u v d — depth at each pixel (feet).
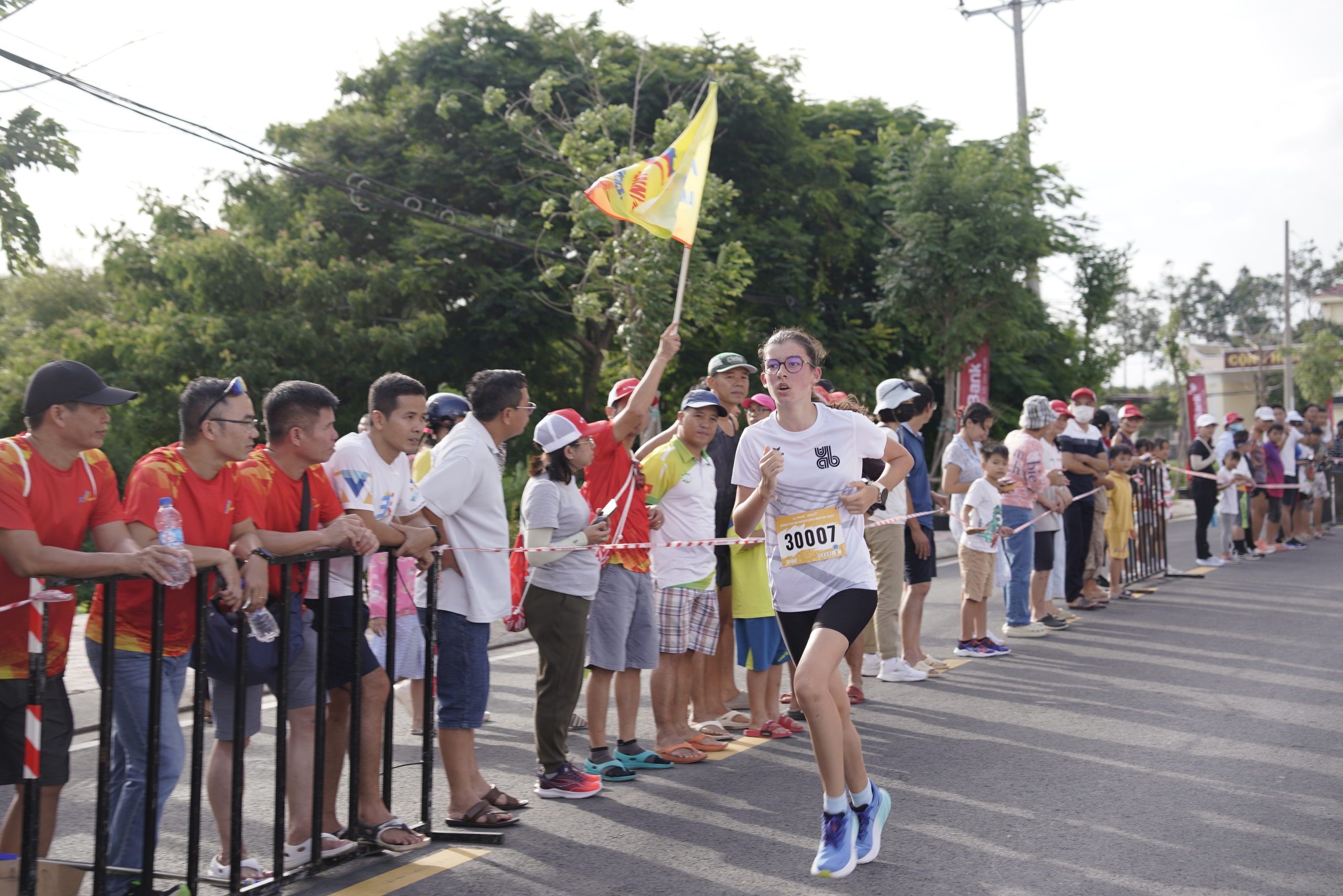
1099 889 11.64
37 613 9.82
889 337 72.84
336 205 63.41
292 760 13.01
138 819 11.38
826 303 72.08
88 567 10.10
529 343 63.72
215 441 11.55
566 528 15.25
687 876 12.30
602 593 16.53
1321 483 55.52
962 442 26.27
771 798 15.38
